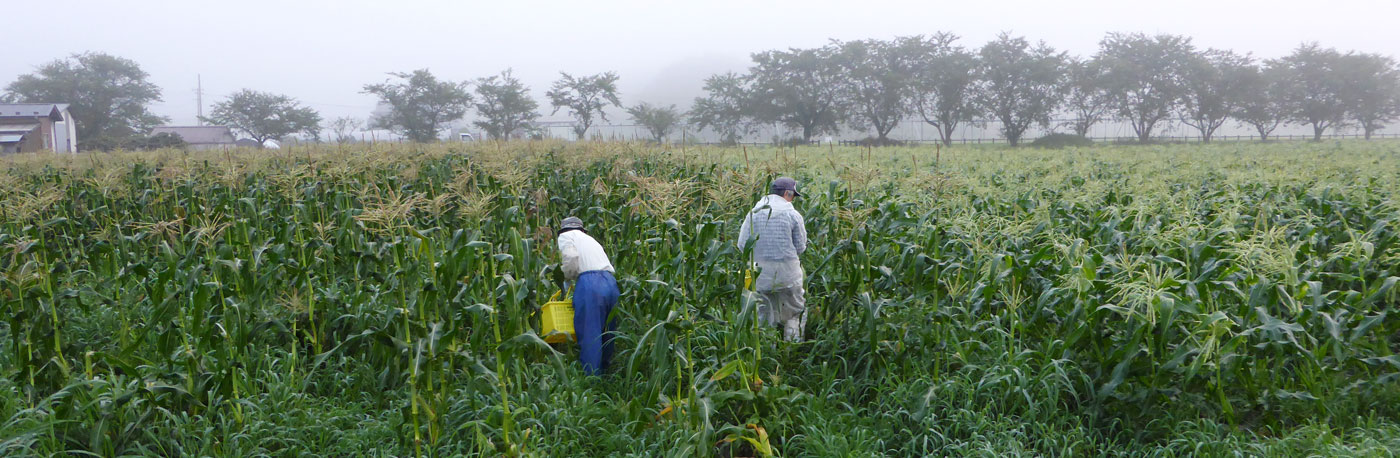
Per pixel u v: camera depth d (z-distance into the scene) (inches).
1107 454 206.2
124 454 191.6
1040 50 3245.6
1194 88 3255.4
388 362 229.5
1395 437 192.2
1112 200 433.4
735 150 822.5
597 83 3213.6
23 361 215.8
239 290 257.4
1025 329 234.7
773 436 215.8
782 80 3294.8
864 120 3432.6
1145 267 233.6
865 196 396.2
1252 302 209.6
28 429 185.2
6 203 362.0
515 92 3154.5
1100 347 218.1
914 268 251.9
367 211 242.4
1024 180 627.5
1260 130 3496.6
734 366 206.8
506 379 223.0
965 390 219.0
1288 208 378.0
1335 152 1228.5
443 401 199.9
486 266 259.9
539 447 200.8
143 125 3841.0
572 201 469.1
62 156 645.9
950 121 3378.4
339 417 214.5
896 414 216.7
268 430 204.1
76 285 329.4
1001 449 200.8
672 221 279.6
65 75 3713.1
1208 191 506.0
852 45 3250.5
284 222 334.3
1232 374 203.9
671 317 210.4
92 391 191.9
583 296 248.7
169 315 217.5
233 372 208.4
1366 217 356.5
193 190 463.5
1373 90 3302.2
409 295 247.3
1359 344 222.5
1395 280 216.5
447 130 3314.5
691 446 193.0
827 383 239.0
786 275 277.6
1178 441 198.8
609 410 220.8
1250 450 194.5
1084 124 3437.5
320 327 258.8
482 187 430.6
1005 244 284.0
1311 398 201.2
